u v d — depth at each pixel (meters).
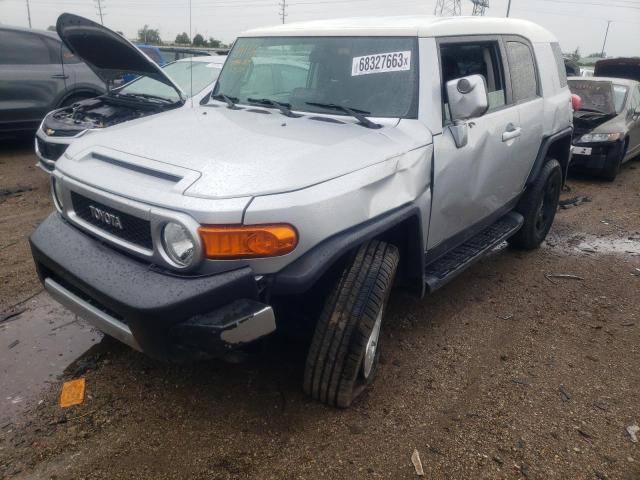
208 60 7.39
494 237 4.42
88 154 2.98
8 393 3.01
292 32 3.87
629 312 4.31
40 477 2.45
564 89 5.41
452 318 4.07
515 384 3.28
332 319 2.74
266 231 2.35
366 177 2.72
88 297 2.76
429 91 3.29
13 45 8.53
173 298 2.31
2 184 7.21
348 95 3.44
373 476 2.53
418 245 3.20
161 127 3.19
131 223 2.55
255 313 2.37
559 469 2.62
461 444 2.75
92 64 5.75
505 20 4.44
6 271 4.49
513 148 4.27
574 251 5.67
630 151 9.54
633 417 3.02
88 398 2.99
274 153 2.64
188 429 2.78
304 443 2.71
